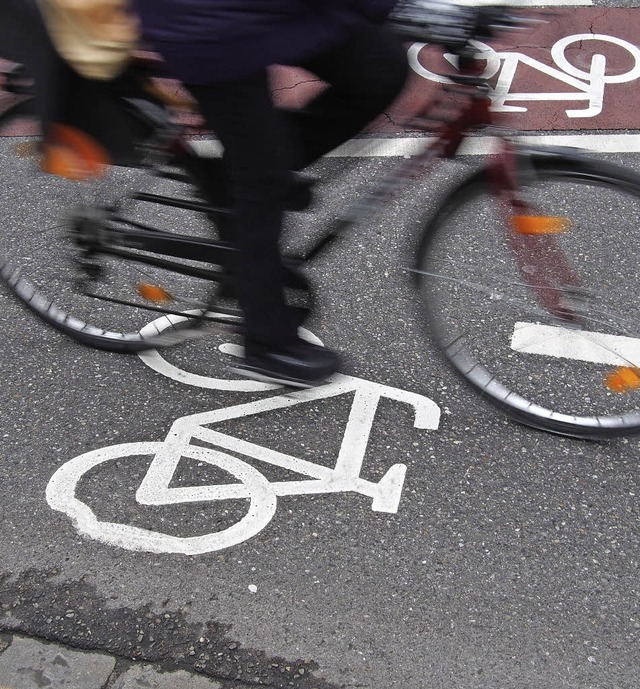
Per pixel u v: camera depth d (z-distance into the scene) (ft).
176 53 6.43
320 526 8.76
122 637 7.90
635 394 9.50
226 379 10.32
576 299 8.78
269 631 7.91
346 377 10.28
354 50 7.41
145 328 10.56
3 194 11.25
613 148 14.07
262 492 9.09
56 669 7.70
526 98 15.20
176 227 9.18
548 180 8.07
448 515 8.84
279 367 8.76
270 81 6.88
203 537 8.68
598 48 16.35
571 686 7.47
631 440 9.53
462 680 7.53
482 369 9.91
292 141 7.70
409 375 10.30
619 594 8.14
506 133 7.80
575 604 8.07
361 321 10.98
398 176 8.23
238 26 6.19
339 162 8.82
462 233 8.86
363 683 7.52
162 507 8.97
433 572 8.34
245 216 7.55
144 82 7.68
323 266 11.72
